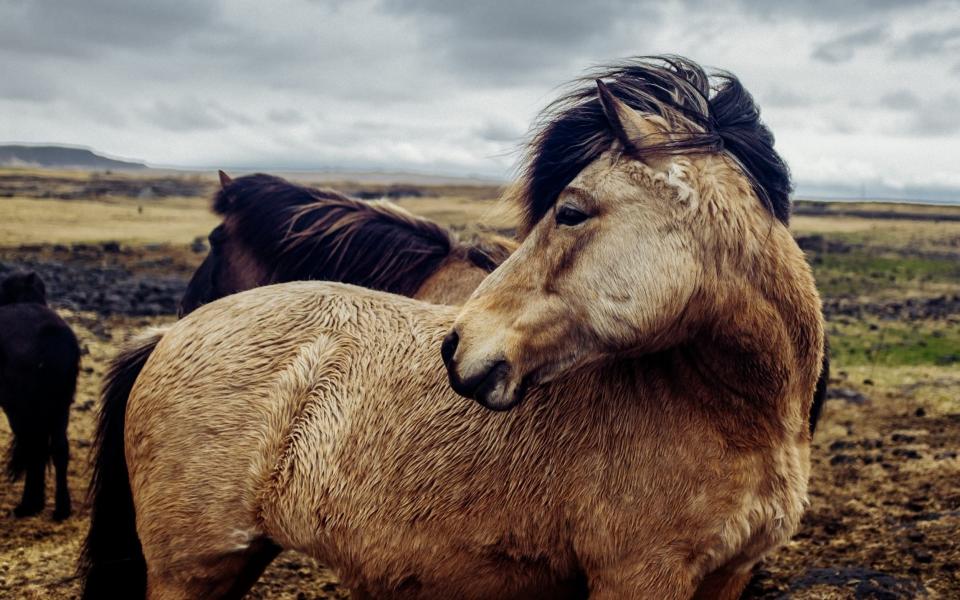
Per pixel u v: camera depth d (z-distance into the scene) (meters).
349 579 2.86
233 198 5.68
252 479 2.90
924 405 9.50
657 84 2.65
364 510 2.77
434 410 2.79
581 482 2.65
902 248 40.53
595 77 2.71
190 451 2.95
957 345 14.96
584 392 2.70
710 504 2.54
